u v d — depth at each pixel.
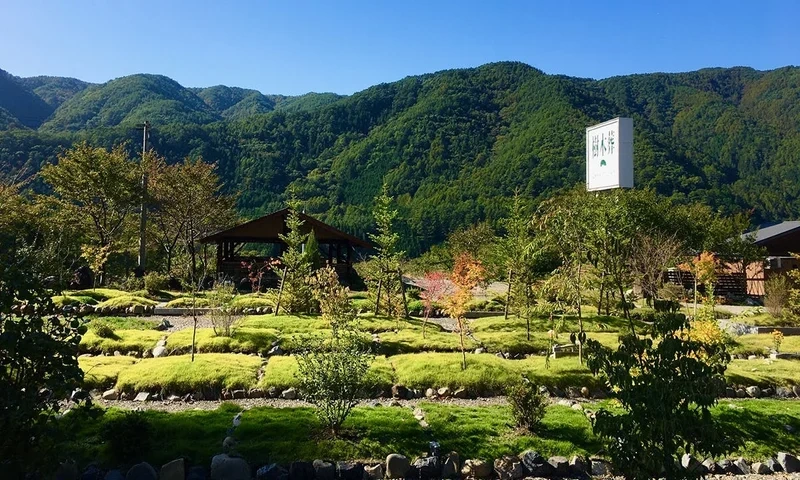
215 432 7.80
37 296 5.51
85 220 31.33
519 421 8.19
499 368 11.14
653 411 5.12
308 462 7.12
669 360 5.26
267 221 31.17
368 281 20.16
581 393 10.63
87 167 28.97
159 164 35.97
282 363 11.42
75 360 5.64
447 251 36.88
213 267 33.31
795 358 13.91
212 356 11.90
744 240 33.06
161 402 9.82
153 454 7.12
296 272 18.95
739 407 9.39
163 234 38.16
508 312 19.33
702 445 5.27
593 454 7.67
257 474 6.95
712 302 13.96
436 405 9.14
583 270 12.66
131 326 16.09
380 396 10.30
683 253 24.19
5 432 5.16
